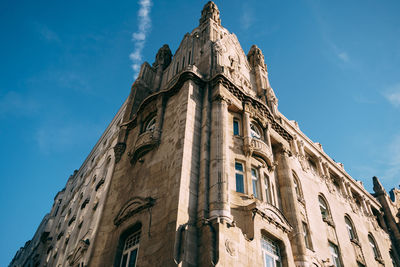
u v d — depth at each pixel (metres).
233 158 23.19
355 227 35.75
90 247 23.66
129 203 22.34
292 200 25.69
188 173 20.52
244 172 23.12
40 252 43.62
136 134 28.69
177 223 17.86
